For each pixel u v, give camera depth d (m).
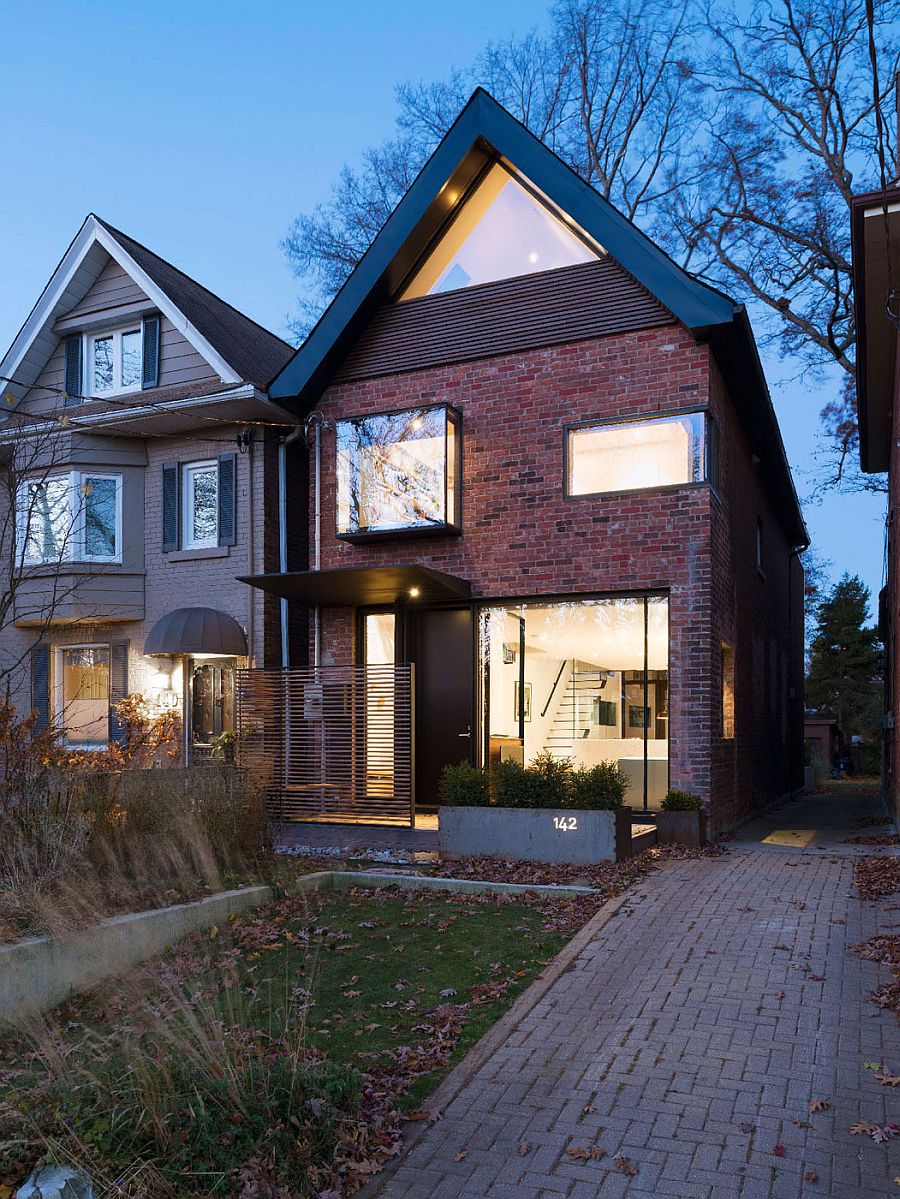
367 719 12.46
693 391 11.65
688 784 11.34
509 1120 4.22
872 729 42.75
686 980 5.82
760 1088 4.42
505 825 9.65
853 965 6.00
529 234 12.87
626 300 12.11
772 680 18.91
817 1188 3.63
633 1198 3.60
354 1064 4.78
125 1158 3.52
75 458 15.67
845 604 44.94
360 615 14.05
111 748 12.28
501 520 12.69
